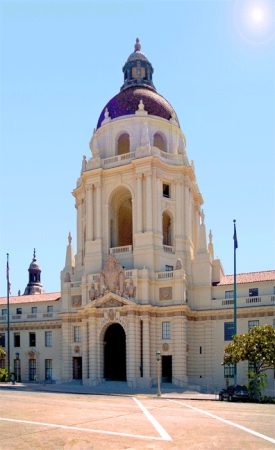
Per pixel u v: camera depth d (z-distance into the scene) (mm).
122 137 88875
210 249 95312
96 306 75375
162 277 75750
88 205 83625
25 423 29000
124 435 25406
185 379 70750
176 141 87812
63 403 42219
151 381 71000
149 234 77250
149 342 72375
